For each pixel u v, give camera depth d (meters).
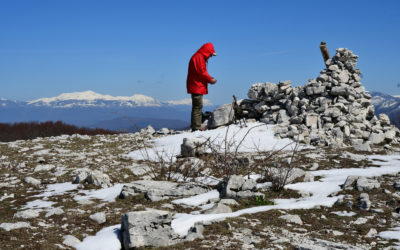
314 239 5.02
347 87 15.77
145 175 9.70
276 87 17.27
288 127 14.62
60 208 6.68
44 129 37.44
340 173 8.79
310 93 16.22
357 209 6.50
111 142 15.68
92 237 5.23
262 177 8.66
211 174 9.23
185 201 7.08
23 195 8.06
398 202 6.68
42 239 5.04
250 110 17.78
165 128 18.81
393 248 4.80
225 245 4.75
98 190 8.27
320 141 13.12
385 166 9.58
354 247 4.64
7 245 4.65
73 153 13.19
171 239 5.00
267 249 4.61
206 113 19.17
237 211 6.32
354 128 14.80
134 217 4.85
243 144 13.19
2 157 12.76
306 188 7.76
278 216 6.09
